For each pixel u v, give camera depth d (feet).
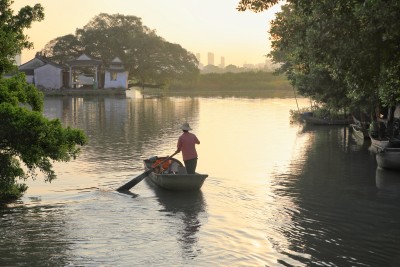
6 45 44.60
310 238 32.81
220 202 42.55
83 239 32.09
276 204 41.98
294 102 229.86
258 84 452.35
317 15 42.80
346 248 30.91
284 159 67.82
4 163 41.06
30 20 47.88
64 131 42.14
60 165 59.93
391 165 57.98
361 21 38.22
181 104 209.56
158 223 35.88
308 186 49.70
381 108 88.12
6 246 30.63
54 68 293.23
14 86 47.16
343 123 120.57
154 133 98.48
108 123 120.47
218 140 89.20
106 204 41.34
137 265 27.73
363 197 44.86
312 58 47.75
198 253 29.71
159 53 352.69
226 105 203.31
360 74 42.04
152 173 49.75
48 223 35.55
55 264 27.76
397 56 40.50
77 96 280.10
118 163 61.98
